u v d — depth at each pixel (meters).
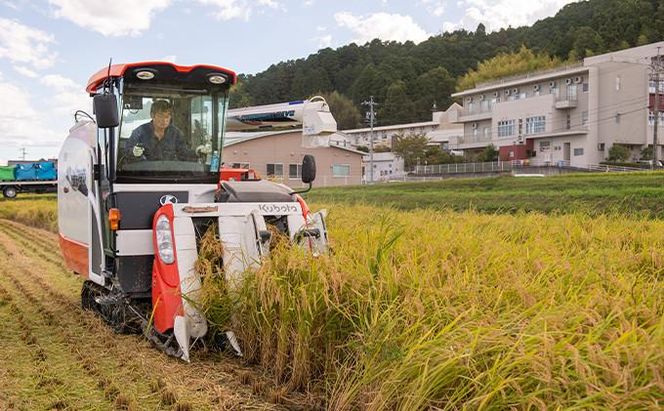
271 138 37.06
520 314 3.56
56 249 13.98
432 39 120.06
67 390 4.56
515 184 26.34
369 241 5.30
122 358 5.24
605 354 2.96
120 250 5.88
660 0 77.88
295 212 5.76
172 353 5.28
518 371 3.12
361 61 115.62
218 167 6.43
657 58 47.97
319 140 8.19
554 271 4.84
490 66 82.19
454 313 3.69
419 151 60.75
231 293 5.11
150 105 6.14
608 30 78.12
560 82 49.78
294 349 4.47
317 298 4.38
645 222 9.95
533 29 105.62
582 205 15.80
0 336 6.16
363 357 3.83
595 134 47.09
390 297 4.15
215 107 6.39
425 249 5.53
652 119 49.28
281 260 4.83
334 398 4.02
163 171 6.14
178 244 5.32
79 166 7.15
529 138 50.75
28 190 36.12
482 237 6.80
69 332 6.21
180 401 4.18
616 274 4.96
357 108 99.44
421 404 3.35
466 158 54.75
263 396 4.37
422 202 20.36
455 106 76.69
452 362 3.23
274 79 106.62
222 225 5.45
